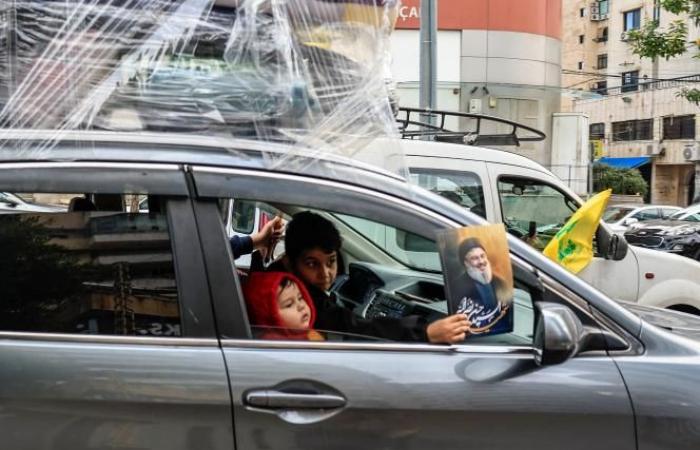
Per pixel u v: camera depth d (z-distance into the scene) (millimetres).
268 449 1849
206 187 2000
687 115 36375
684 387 2057
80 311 1965
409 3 14203
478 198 4996
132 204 2029
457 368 1996
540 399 1986
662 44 11344
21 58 1996
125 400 1806
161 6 2084
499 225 2141
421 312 2752
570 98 31125
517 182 5168
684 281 5445
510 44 15352
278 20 2127
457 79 15133
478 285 2080
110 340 1884
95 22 2035
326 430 1876
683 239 13148
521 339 2191
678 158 37156
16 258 1990
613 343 2117
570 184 16359
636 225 14859
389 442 1903
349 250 3344
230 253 1998
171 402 1821
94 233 2006
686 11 11336
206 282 1951
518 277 2164
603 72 44969
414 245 3328
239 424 1843
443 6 14914
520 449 1970
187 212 1983
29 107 1990
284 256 2666
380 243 3357
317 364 1928
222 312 1943
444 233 2102
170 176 1991
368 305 2902
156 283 1962
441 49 15031
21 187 1898
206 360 1878
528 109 15805
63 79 2012
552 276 2180
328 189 2074
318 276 2607
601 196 4863
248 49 2117
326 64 2176
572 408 1992
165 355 1867
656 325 2396
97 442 1784
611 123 41125
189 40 2090
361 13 2229
